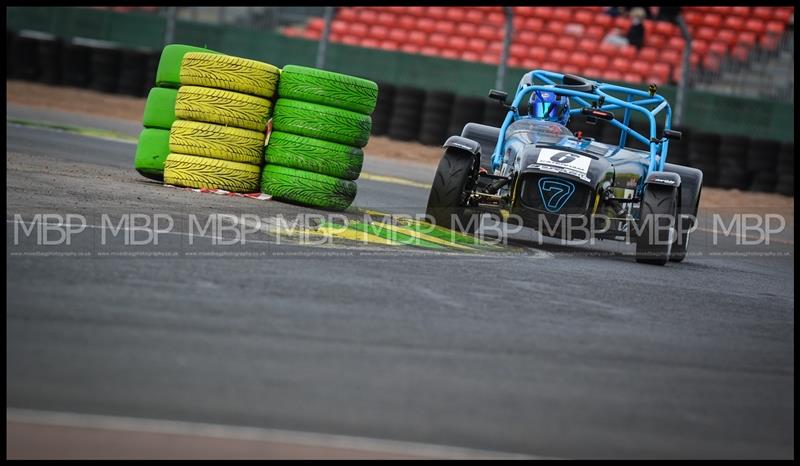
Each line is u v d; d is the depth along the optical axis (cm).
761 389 1644
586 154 2998
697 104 7944
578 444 1271
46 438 1131
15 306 1625
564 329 1889
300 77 3253
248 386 1359
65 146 4747
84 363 1386
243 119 3253
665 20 9294
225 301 1795
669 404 1491
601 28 9700
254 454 1137
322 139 3250
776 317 2320
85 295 1736
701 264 3219
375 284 2086
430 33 9912
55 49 8800
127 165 4209
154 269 1991
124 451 1114
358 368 1489
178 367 1407
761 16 9475
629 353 1767
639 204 3189
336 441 1196
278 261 2209
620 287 2441
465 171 3006
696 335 1991
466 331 1780
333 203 3272
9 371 1330
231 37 9344
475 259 2589
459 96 7562
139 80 8700
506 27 7700
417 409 1337
